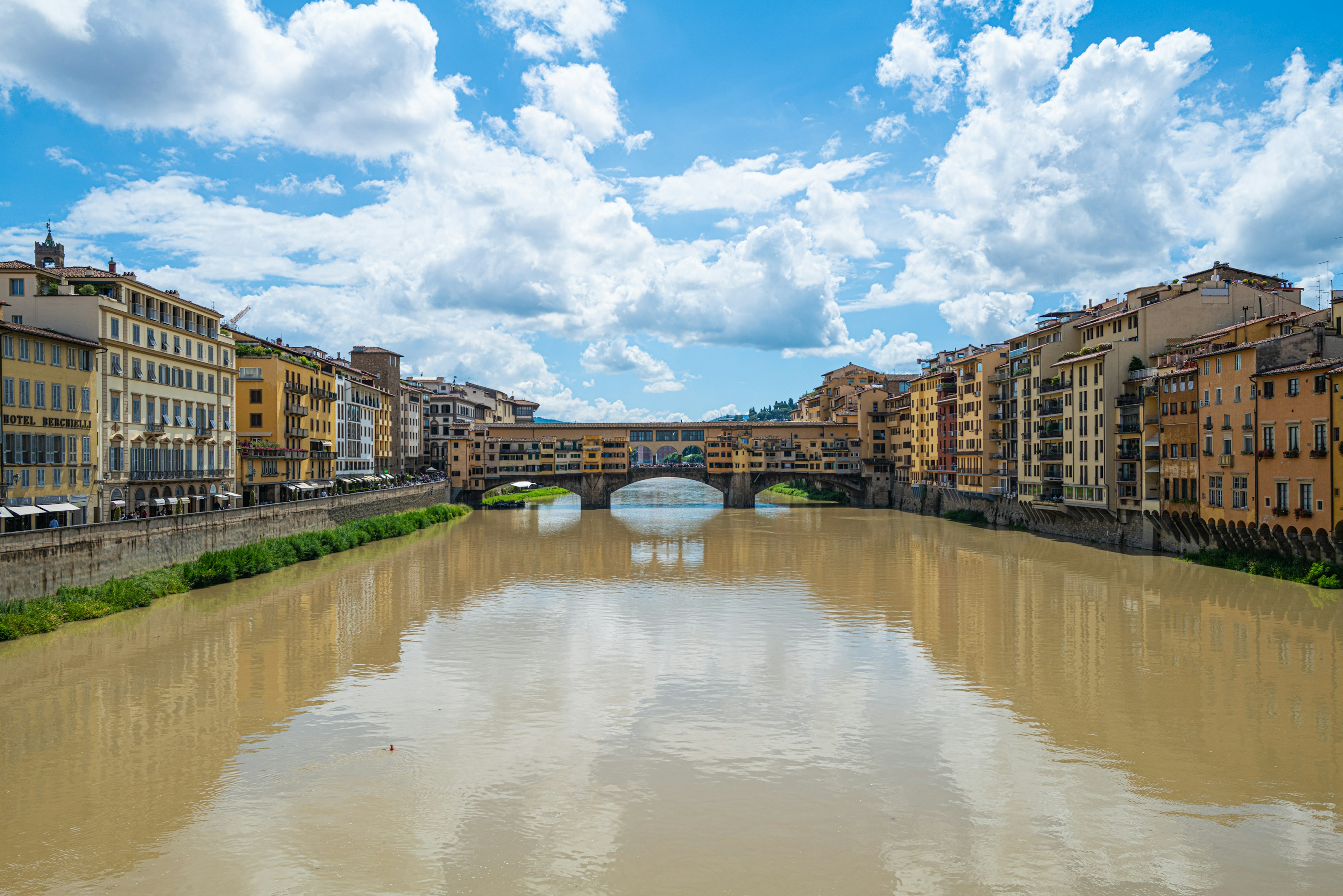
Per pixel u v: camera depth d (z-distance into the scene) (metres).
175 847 23.20
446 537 103.69
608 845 23.42
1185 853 22.91
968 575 70.25
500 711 34.75
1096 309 103.50
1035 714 34.16
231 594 59.81
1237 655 42.41
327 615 53.38
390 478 133.25
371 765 29.00
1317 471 57.12
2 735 31.67
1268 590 58.22
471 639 47.66
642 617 53.84
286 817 25.08
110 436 62.50
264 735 31.88
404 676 39.91
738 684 38.69
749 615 54.38
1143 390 78.88
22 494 52.81
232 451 83.12
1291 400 59.56
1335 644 44.38
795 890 21.09
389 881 21.53
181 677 39.22
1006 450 112.50
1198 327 81.56
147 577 56.50
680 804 26.02
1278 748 30.27
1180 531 74.62
